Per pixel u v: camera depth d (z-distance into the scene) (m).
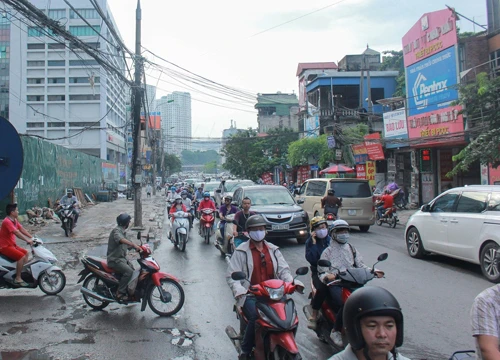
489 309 2.50
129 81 15.10
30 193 19.92
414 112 22.05
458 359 2.80
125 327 6.25
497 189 8.90
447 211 9.91
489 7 20.50
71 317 6.73
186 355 5.25
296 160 32.44
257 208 12.95
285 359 4.20
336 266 5.32
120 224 7.07
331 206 14.42
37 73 52.69
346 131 28.25
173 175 123.25
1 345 5.55
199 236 16.05
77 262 11.25
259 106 60.91
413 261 10.53
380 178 26.53
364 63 42.69
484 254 8.63
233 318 6.62
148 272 6.75
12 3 8.42
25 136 19.08
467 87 15.33
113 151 62.56
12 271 7.74
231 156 48.38
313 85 37.03
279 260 5.09
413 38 21.97
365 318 2.19
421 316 6.48
